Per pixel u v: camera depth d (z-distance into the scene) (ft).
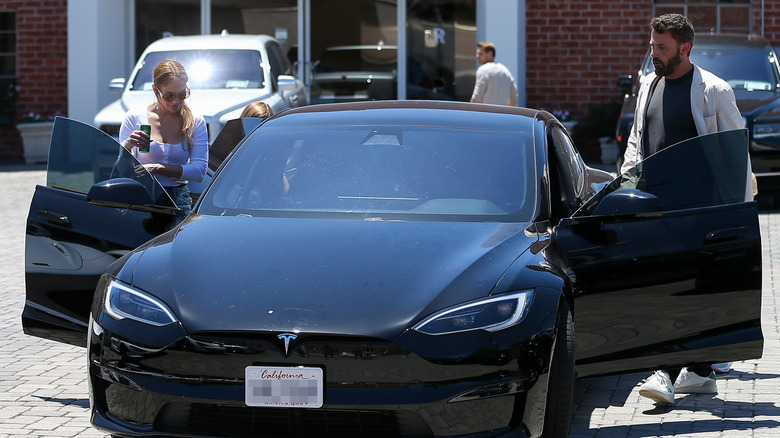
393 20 74.84
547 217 20.57
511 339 17.04
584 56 73.77
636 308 20.36
